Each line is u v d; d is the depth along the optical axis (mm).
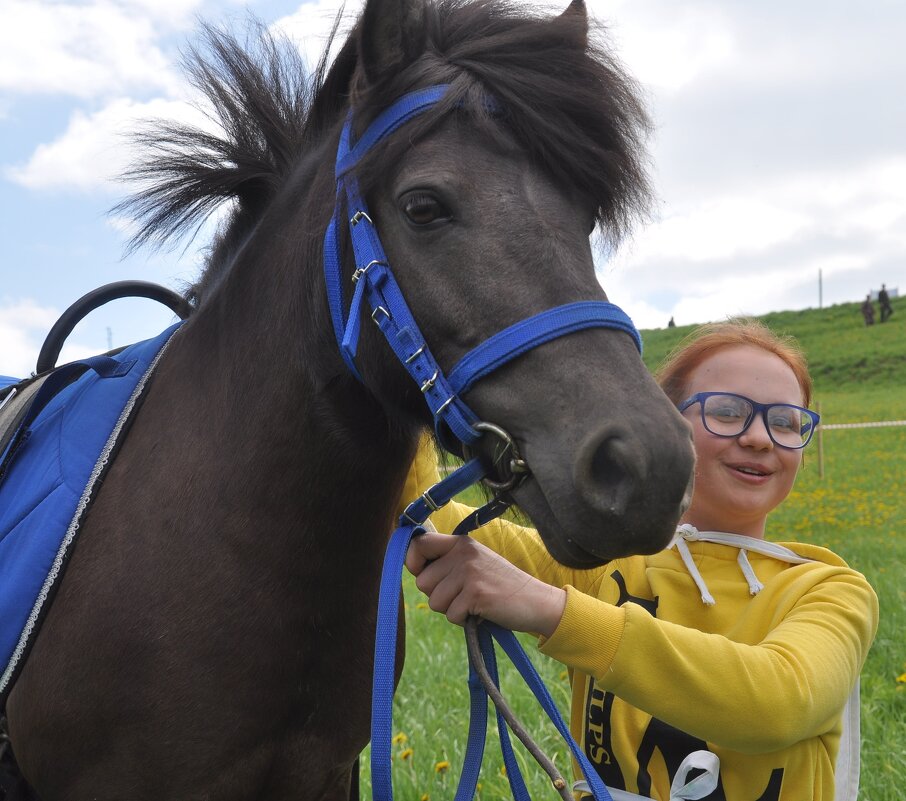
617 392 1201
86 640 1496
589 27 1551
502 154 1339
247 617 1482
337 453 1503
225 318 1647
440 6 1529
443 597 1436
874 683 3408
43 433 1756
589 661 1423
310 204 1567
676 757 1683
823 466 11773
